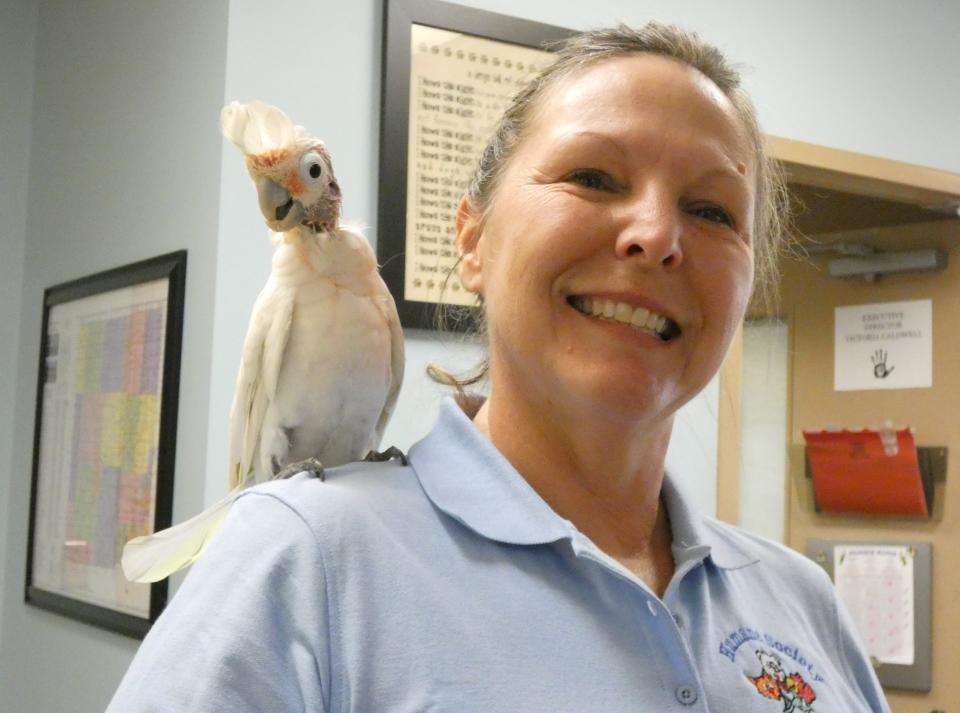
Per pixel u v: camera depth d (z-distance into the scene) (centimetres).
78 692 175
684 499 83
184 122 149
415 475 75
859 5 198
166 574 94
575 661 64
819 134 190
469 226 89
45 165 207
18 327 215
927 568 225
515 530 69
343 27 144
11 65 215
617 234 72
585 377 71
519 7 158
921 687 224
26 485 205
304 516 66
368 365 102
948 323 227
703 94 77
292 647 61
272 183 93
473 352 145
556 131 76
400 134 144
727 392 178
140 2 169
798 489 244
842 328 240
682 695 66
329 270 100
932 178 201
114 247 172
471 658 62
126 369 161
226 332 135
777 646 78
